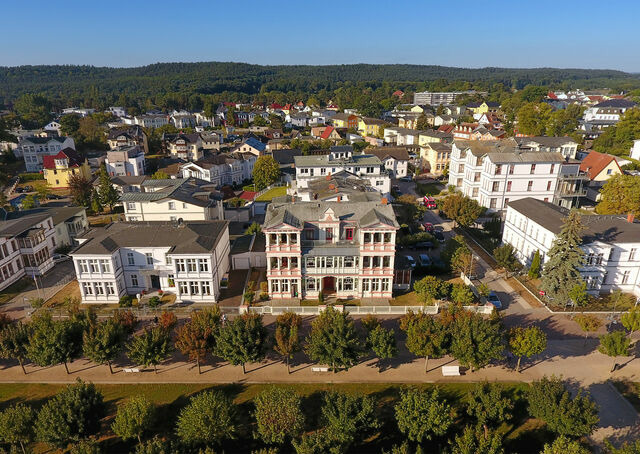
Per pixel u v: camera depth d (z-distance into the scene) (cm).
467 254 6312
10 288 6375
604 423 3803
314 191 8156
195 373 4525
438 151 13712
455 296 5609
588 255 5800
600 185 10862
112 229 6512
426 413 3456
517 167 9088
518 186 9244
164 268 6053
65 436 3381
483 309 5459
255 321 4416
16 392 4266
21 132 17088
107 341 4175
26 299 6044
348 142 18162
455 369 4412
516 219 7331
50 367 4650
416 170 14012
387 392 4219
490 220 8912
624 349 4197
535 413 3606
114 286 5875
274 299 5931
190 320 5056
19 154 16188
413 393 3575
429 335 4253
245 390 4269
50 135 16150
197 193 8669
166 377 4469
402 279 6138
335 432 3356
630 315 4622
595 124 18550
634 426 3762
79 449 3125
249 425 3841
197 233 6119
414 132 17350
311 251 5734
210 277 5794
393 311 5541
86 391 3619
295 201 6806
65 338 4250
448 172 13275
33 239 6669
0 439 3409
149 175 14438
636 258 5909
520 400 4075
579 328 5194
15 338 4294
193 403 3531
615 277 6003
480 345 4059
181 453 3238
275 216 5897
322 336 4216
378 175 10338
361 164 10488
